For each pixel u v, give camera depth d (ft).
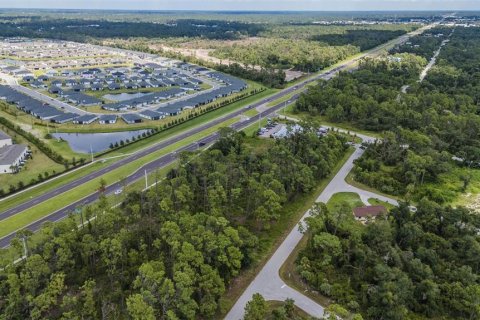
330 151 552.00
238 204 441.68
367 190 495.82
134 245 355.15
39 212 435.53
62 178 523.70
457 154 578.25
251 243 351.05
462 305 295.28
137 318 253.44
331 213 393.50
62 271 306.76
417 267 319.06
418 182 512.63
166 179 485.97
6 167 536.83
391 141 572.10
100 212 382.01
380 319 286.05
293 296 312.71
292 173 468.75
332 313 259.19
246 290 318.24
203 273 298.97
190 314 269.64
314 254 350.84
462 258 351.25
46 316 281.95
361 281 321.52
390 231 363.15
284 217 425.69
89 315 282.77
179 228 342.44
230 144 581.53
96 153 618.85
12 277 283.18
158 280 282.97
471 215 394.11
